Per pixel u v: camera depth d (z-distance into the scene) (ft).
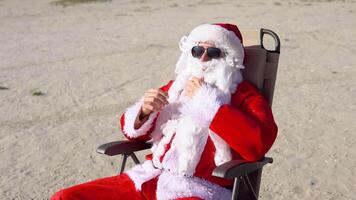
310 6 52.11
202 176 10.11
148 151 17.70
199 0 60.39
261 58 11.10
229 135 9.67
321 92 23.93
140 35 40.50
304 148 17.39
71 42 39.14
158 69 29.30
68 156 17.51
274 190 14.57
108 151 10.71
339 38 36.52
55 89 26.02
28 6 64.44
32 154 17.79
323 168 15.87
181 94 11.10
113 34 41.75
